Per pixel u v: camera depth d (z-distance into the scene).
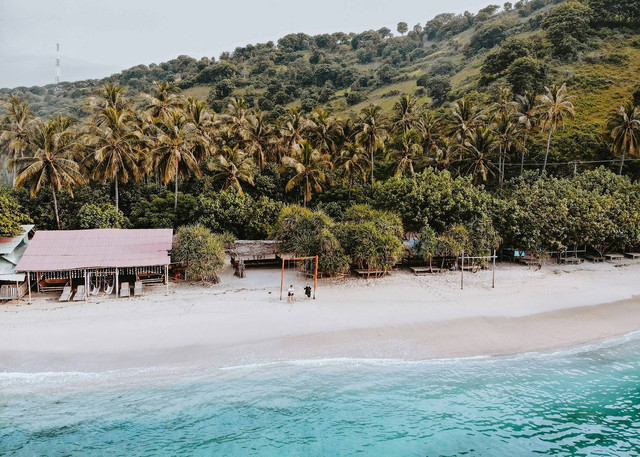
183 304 34.66
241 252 49.12
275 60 180.88
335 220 61.38
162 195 59.94
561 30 102.06
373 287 40.44
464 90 105.38
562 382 26.47
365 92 136.75
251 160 64.31
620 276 45.94
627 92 83.69
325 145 70.62
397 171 62.72
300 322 31.89
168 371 25.69
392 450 20.75
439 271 46.31
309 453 20.44
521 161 71.62
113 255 37.94
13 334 28.52
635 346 30.53
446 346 29.66
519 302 37.22
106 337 28.67
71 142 50.53
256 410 23.22
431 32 199.50
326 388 25.17
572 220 49.59
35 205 53.62
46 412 22.30
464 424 22.88
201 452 20.25
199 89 159.12
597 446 21.58
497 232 48.75
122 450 20.17
